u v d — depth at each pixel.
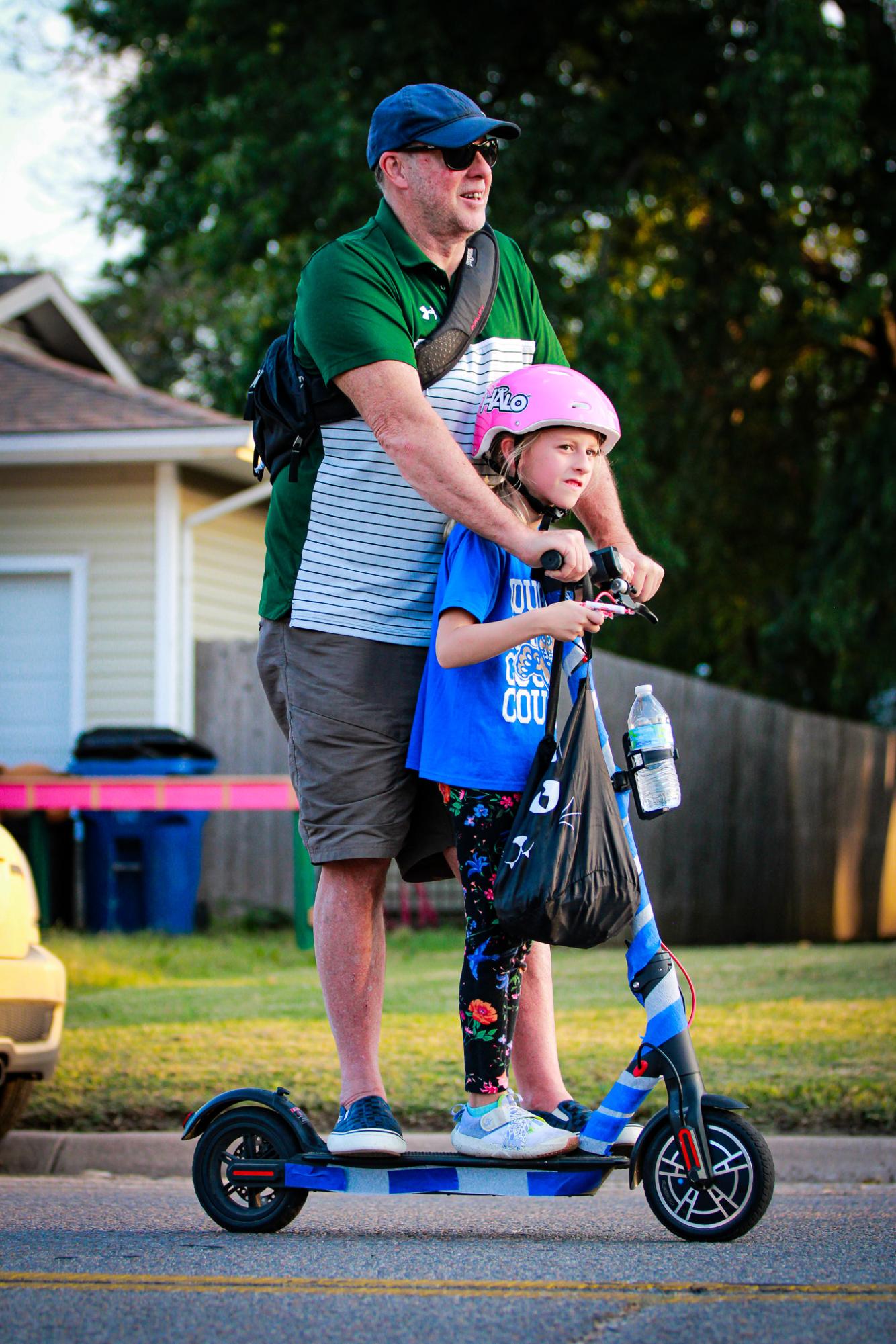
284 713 5.19
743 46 23.88
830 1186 6.68
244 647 17.66
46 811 15.24
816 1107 7.25
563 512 4.88
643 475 21.59
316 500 5.12
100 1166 7.29
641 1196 6.25
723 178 22.33
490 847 4.73
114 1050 8.44
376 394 4.83
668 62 24.02
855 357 26.88
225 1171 5.14
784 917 21.36
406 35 22.91
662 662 29.50
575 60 25.83
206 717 17.72
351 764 5.01
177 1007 9.84
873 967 12.05
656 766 4.70
